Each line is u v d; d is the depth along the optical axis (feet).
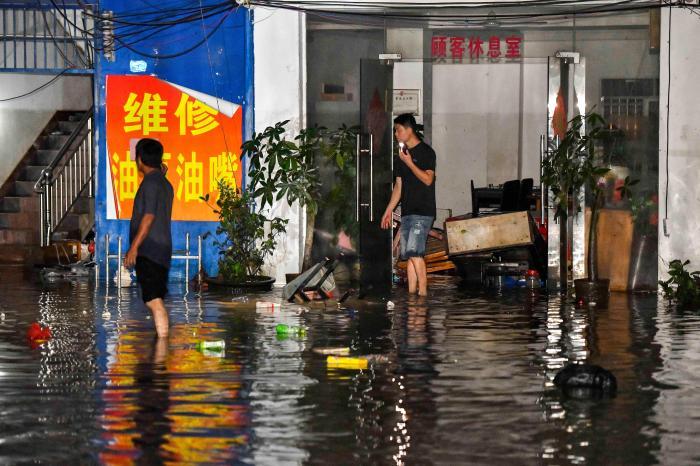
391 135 45.32
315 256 46.91
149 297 30.68
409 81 60.08
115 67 47.52
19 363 26.76
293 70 46.24
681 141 44.47
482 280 47.19
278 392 23.53
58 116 62.95
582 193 44.96
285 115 46.39
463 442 19.60
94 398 22.86
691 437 19.93
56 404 22.31
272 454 18.81
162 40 47.16
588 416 21.49
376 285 44.60
